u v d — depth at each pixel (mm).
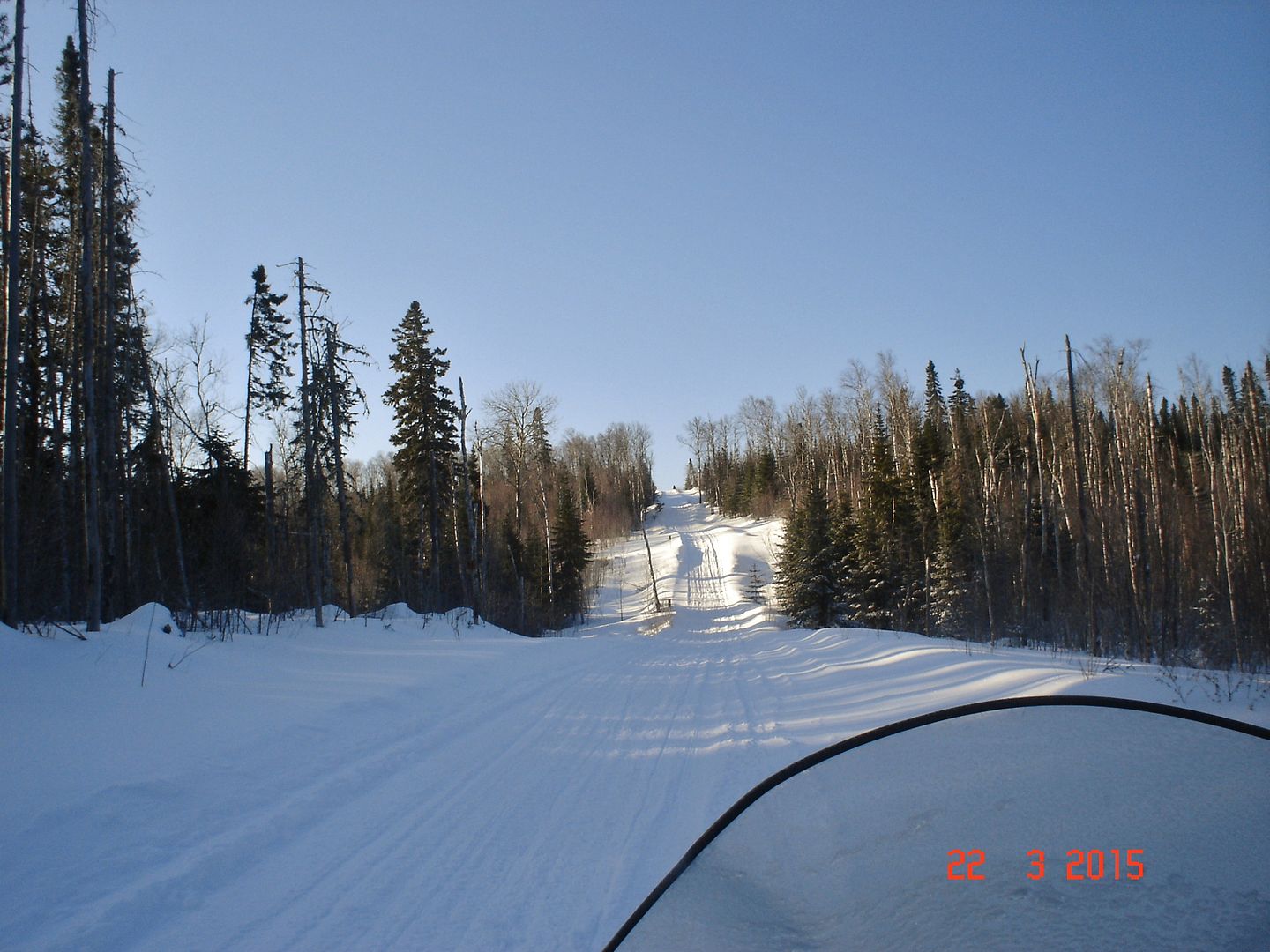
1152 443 28328
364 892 5090
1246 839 1916
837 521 47750
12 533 12594
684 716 11531
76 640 11914
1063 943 1797
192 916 4730
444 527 42875
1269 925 1746
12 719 8109
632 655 22094
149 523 29141
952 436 54469
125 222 19938
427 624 26922
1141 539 25797
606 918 4641
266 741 8531
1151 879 1891
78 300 21562
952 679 12172
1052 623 32219
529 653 20266
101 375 20828
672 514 120875
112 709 9031
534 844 5988
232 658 13367
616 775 8039
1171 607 28109
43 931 4367
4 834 5426
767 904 2312
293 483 31422
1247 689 9062
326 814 6750
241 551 25875
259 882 5262
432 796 7297
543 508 50750
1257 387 34875
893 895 2131
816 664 17500
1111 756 2234
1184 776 2121
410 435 38812
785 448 93125
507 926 4566
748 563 73625
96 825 5789
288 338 25188
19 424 22484
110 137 17453
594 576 71625
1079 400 43594
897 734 2574
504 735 9992
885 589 42969
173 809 6352
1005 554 38062
